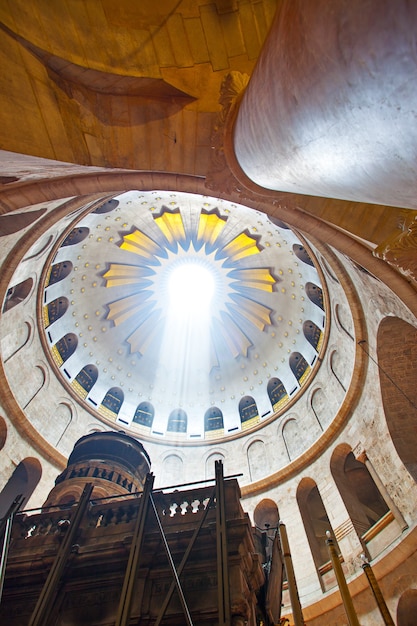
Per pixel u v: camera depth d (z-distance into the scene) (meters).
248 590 6.06
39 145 6.22
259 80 3.12
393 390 13.42
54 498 11.42
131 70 6.77
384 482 13.04
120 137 7.41
